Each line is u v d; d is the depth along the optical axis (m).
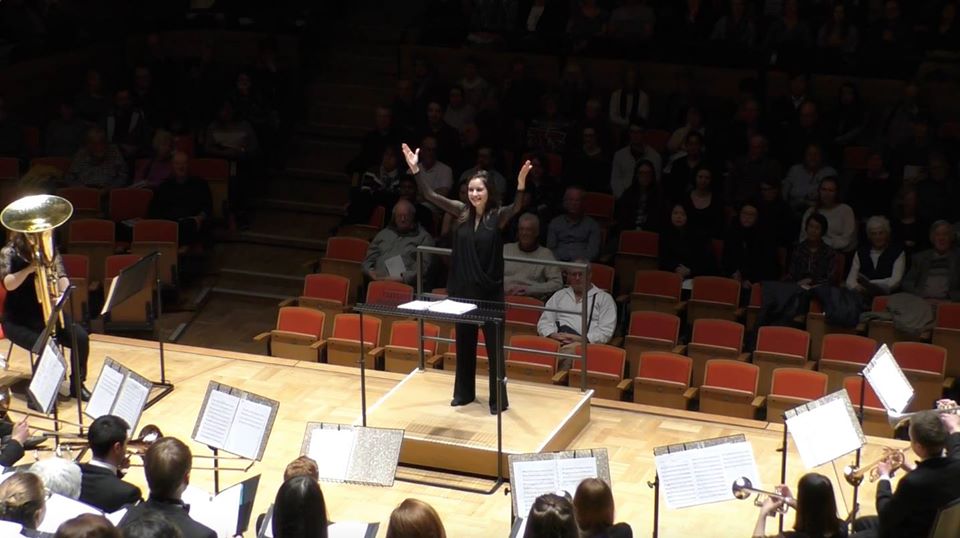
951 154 13.06
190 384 9.62
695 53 14.96
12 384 9.49
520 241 11.71
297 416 9.07
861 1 14.67
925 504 6.01
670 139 13.74
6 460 6.82
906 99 13.34
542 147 14.09
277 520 5.23
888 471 6.44
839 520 5.71
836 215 12.01
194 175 13.73
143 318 12.27
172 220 13.31
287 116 15.70
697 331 10.86
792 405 9.71
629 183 13.44
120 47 16.59
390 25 16.81
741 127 13.60
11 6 15.35
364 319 10.99
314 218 14.78
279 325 11.21
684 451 6.41
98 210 13.56
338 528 5.60
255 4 17.16
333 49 16.58
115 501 6.26
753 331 11.23
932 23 14.41
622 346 11.20
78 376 8.44
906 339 10.75
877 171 12.66
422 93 14.77
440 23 15.95
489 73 15.74
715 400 9.98
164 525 4.57
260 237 14.39
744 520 7.61
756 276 11.85
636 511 7.70
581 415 8.77
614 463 8.34
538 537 4.98
